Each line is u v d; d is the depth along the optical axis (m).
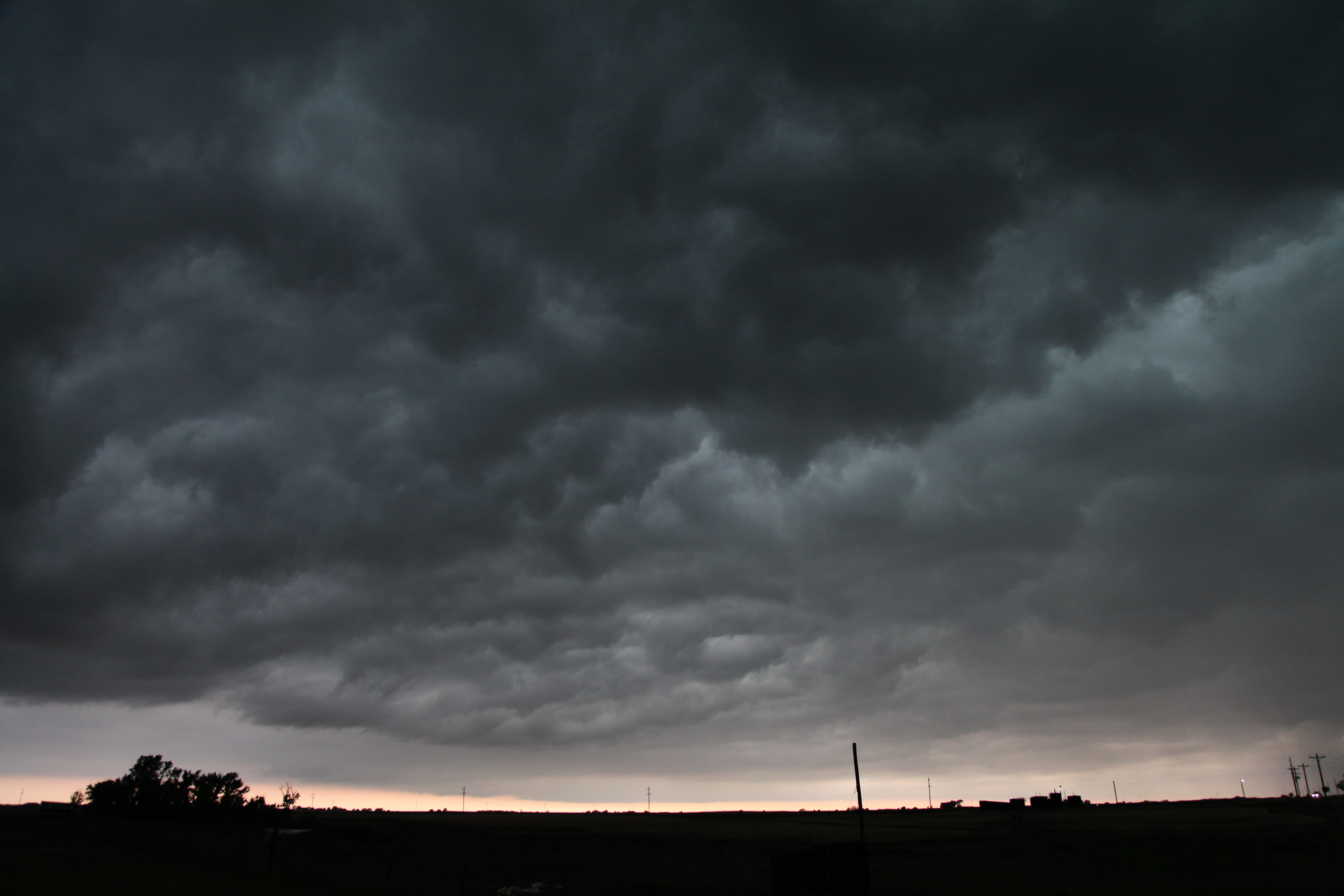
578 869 69.12
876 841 114.00
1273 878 52.72
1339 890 45.53
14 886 40.78
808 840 118.06
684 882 57.47
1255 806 199.12
